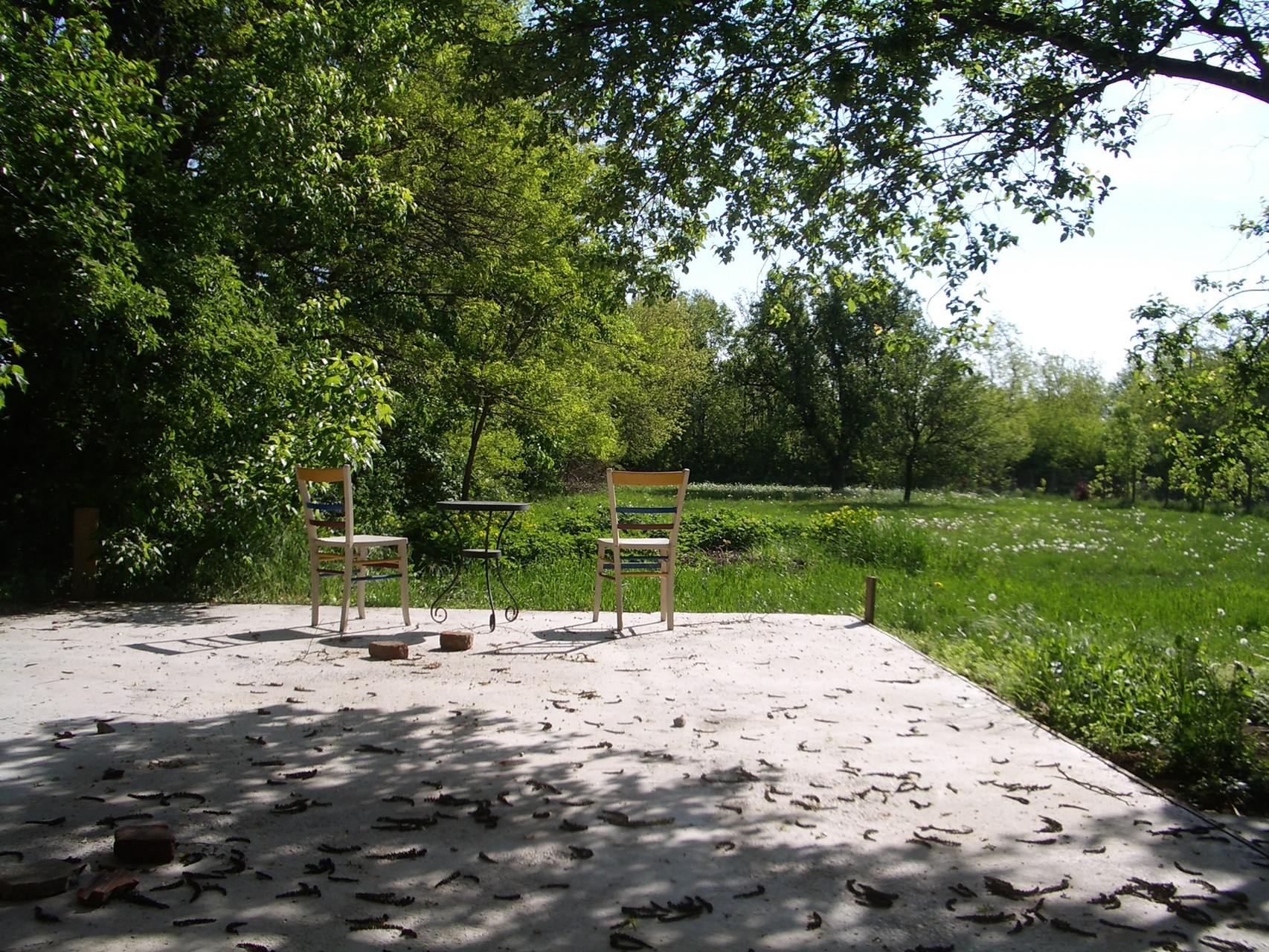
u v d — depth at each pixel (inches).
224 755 165.3
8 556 370.6
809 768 163.8
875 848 130.1
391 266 615.2
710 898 113.7
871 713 202.2
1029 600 382.3
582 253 362.3
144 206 374.3
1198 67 225.5
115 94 339.6
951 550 564.4
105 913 107.3
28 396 353.1
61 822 133.6
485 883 116.6
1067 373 2372.0
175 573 363.6
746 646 275.4
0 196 319.6
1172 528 830.5
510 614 333.1
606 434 746.8
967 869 123.9
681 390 1561.3
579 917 108.3
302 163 425.7
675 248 310.2
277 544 386.6
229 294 386.0
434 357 625.3
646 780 155.4
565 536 540.1
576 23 260.8
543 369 670.5
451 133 610.2
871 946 103.3
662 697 212.8
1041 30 237.8
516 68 272.7
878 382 1790.1
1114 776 162.9
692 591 399.9
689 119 284.4
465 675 232.2
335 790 148.4
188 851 124.3
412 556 494.0
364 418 375.9
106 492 359.3
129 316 326.3
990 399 1574.8
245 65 433.1
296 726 184.4
